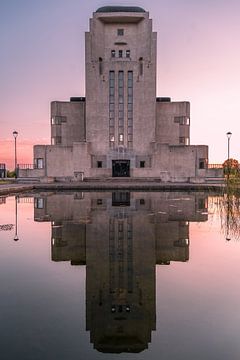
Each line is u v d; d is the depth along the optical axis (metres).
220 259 9.98
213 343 5.25
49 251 10.79
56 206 22.91
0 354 4.98
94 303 6.79
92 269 8.95
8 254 10.48
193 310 6.43
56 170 60.72
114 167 64.25
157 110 67.75
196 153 60.16
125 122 64.25
